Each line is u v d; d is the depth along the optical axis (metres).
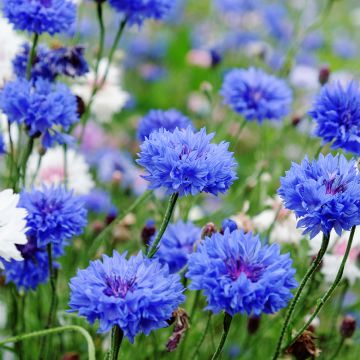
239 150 1.29
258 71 0.92
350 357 0.89
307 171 0.68
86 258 0.86
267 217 0.88
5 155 0.93
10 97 0.79
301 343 0.73
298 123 1.00
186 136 0.69
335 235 0.82
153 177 0.69
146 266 0.68
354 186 0.66
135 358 0.82
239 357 0.85
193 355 0.77
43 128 0.79
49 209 0.76
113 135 1.33
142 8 0.88
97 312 0.65
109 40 1.53
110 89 1.06
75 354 0.81
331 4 1.07
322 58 1.79
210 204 1.05
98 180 1.17
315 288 0.85
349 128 0.78
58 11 0.82
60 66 0.86
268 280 0.66
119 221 0.83
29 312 0.88
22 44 0.88
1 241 0.70
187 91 1.66
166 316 0.66
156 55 1.80
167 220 0.69
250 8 1.80
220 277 0.66
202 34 1.88
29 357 0.87
